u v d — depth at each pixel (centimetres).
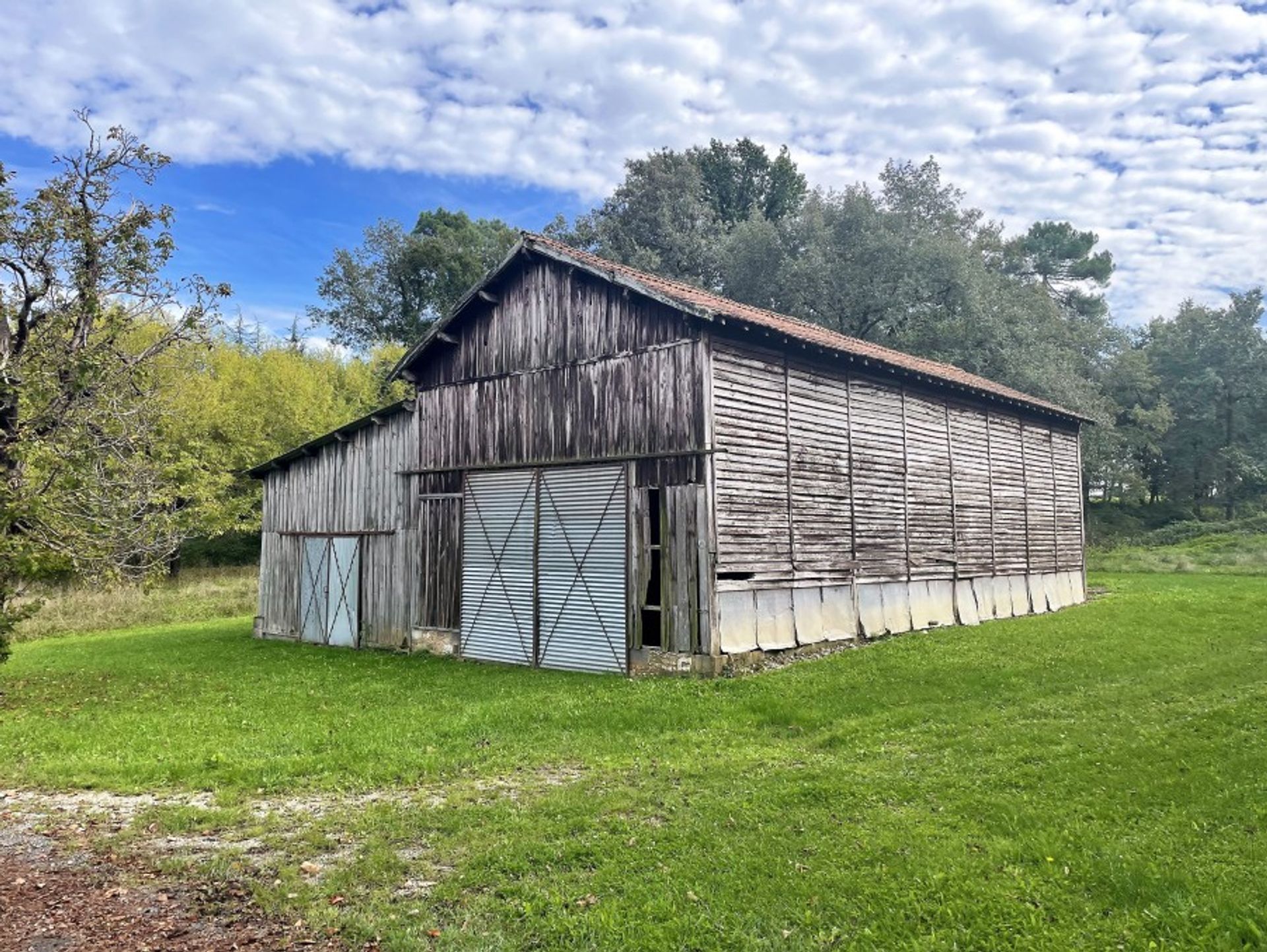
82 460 1320
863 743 912
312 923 522
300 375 4181
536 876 577
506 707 1149
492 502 1698
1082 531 2611
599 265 1512
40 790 833
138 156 1440
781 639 1484
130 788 828
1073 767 750
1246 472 5288
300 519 2130
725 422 1422
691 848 609
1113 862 542
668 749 916
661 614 1415
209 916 539
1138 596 2411
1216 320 5850
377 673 1538
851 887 532
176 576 3722
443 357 1830
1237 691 1045
